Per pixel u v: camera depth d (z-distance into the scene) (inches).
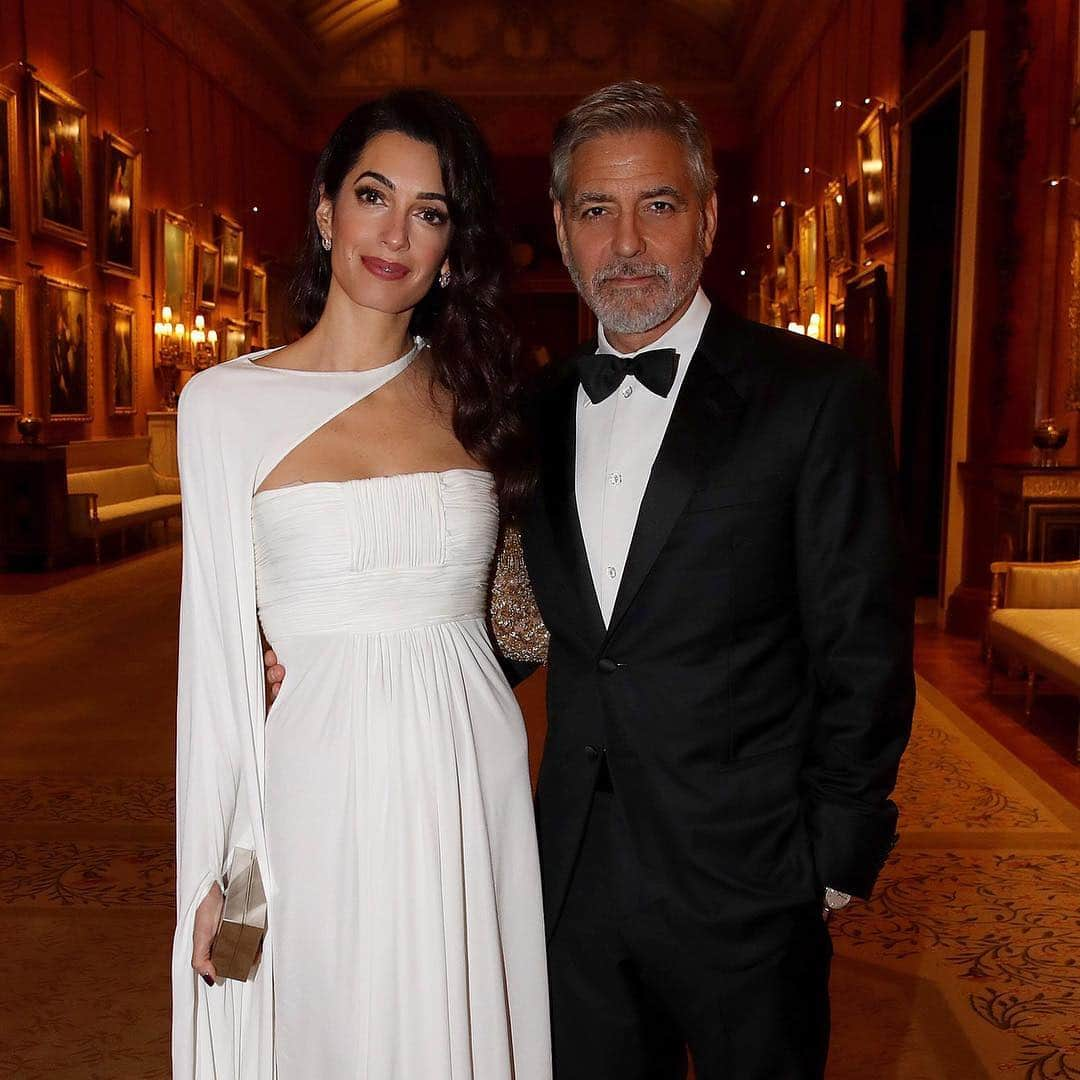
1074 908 137.6
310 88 722.8
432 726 70.4
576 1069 74.5
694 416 67.8
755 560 66.5
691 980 68.4
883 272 366.6
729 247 726.5
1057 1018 112.4
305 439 72.7
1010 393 285.7
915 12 331.9
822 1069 69.2
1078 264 274.8
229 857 73.2
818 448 65.2
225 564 71.5
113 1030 111.0
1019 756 197.9
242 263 627.8
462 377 75.7
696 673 67.6
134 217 484.4
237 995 74.9
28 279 410.6
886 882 145.6
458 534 73.1
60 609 333.7
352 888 69.2
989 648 236.7
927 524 364.2
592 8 710.5
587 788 71.6
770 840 67.1
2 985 119.9
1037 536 260.2
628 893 69.5
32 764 195.9
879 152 378.0
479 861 71.2
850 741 65.4
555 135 71.5
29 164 405.1
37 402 421.1
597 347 78.5
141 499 486.0
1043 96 273.7
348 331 75.7
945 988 118.5
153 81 510.9
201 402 72.1
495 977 71.7
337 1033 69.4
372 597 71.1
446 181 73.4
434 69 719.1
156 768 193.9
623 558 69.6
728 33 684.1
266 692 73.0
